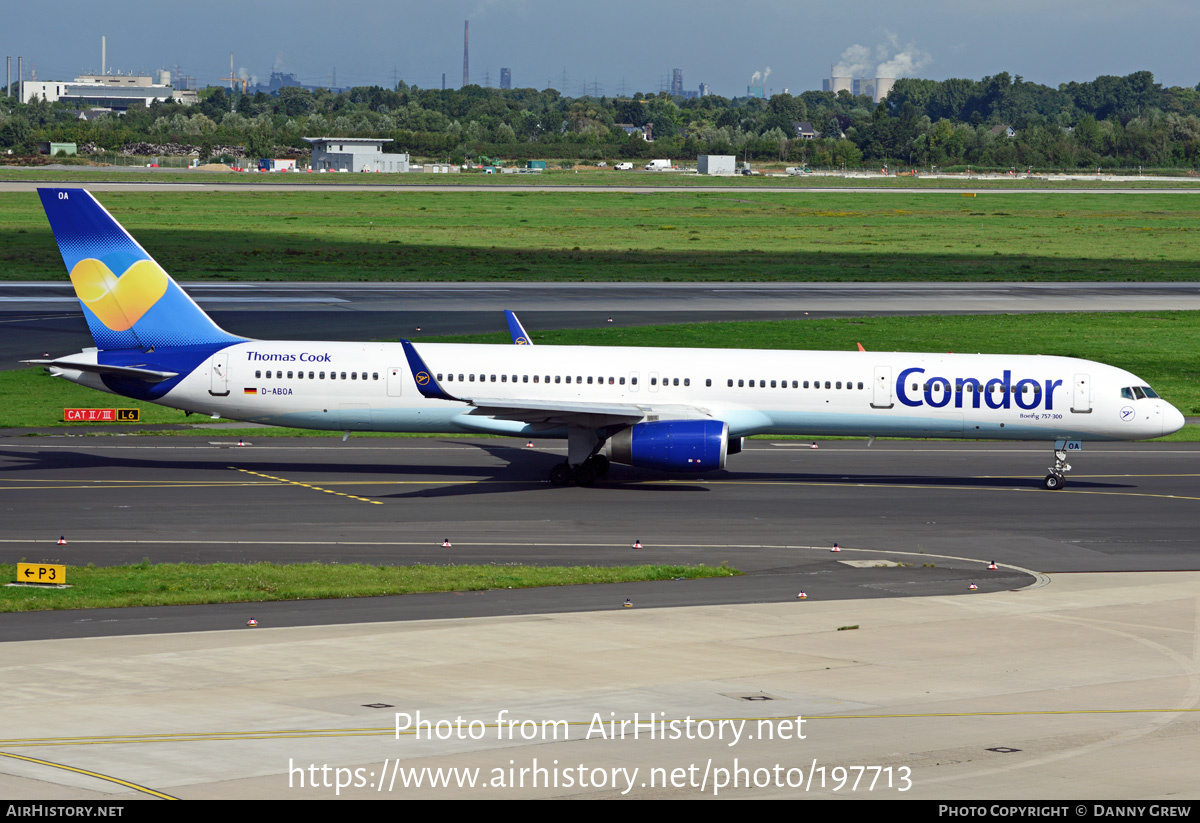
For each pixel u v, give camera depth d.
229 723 84.75
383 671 98.81
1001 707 91.50
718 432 189.88
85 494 182.12
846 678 98.62
